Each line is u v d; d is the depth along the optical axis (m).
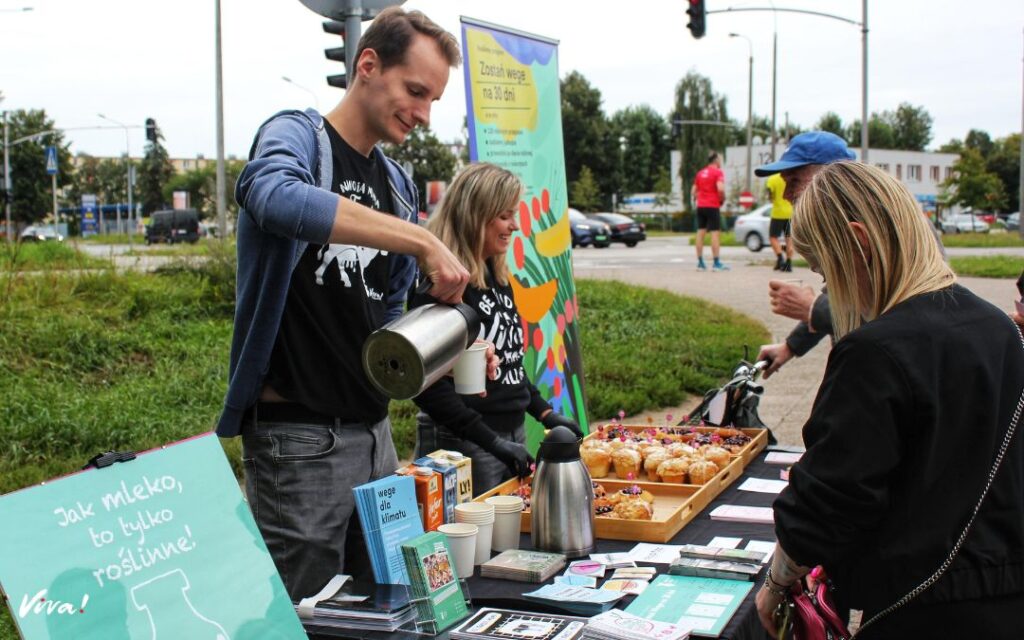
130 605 1.72
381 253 2.70
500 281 3.58
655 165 79.44
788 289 3.85
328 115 2.69
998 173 80.44
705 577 2.40
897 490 1.83
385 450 2.79
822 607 2.09
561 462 2.64
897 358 1.80
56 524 1.68
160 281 11.05
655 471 3.32
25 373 7.62
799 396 8.17
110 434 6.30
